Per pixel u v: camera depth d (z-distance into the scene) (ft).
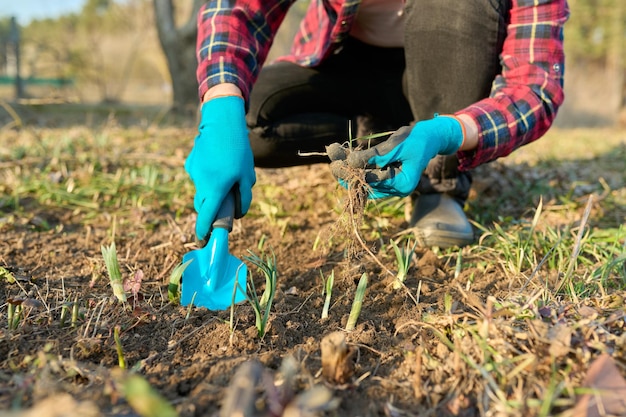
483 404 3.68
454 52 5.77
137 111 25.57
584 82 58.44
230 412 3.02
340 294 5.40
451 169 6.49
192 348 4.44
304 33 7.64
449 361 4.03
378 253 6.25
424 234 6.41
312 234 7.14
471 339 4.15
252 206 8.04
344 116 7.31
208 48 5.53
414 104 6.26
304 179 8.96
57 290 5.40
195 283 5.08
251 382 3.20
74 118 22.34
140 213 7.67
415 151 4.75
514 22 5.67
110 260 4.89
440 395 3.83
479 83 5.88
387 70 7.07
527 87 5.48
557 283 5.26
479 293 5.23
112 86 52.60
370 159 4.73
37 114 22.21
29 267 5.99
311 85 6.83
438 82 5.97
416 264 6.05
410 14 5.87
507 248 6.02
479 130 5.24
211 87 5.37
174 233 7.02
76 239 6.91
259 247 6.37
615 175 11.21
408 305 5.06
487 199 8.43
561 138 19.70
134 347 4.43
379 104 7.22
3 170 9.59
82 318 4.83
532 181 9.41
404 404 3.77
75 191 8.44
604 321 4.27
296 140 6.86
